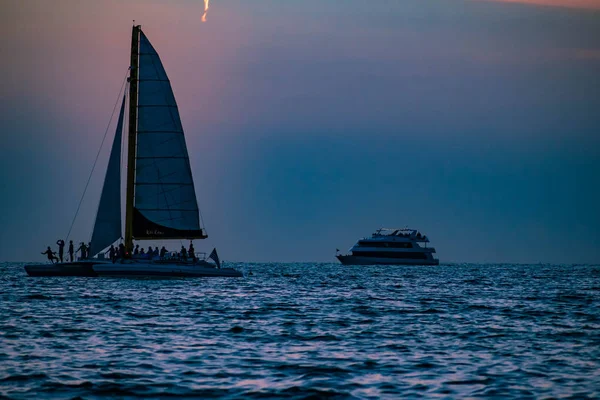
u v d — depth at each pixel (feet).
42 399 247.09
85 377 275.80
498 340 374.63
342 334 391.86
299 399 250.16
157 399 249.55
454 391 261.03
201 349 336.08
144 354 321.52
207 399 249.96
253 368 295.28
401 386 268.00
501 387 266.77
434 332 403.34
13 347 335.67
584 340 376.07
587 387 267.59
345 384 270.26
